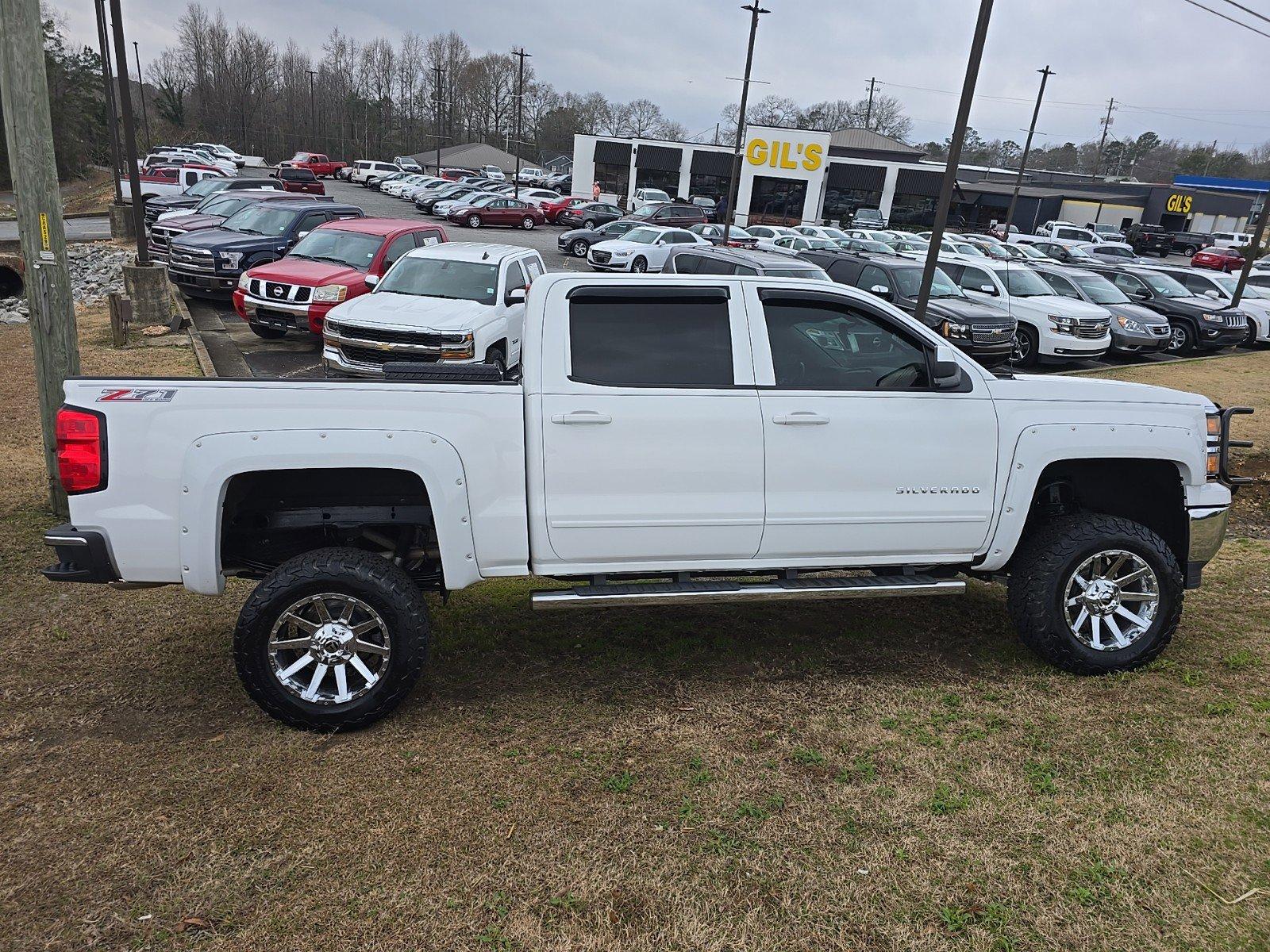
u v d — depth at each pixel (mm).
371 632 3861
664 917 2742
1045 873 2939
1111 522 4344
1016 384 4430
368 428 3754
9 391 10234
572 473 3941
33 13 5691
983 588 5727
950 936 2672
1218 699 4125
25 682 4172
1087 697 4156
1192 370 15609
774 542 4176
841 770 3533
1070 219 63062
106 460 3600
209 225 18656
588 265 30047
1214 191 67125
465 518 3873
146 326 14164
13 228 32750
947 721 3920
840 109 107875
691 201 50875
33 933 2654
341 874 2912
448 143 111688
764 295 4199
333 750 3646
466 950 2600
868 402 4191
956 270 16469
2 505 6480
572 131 108062
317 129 110688
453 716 3938
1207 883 2889
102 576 3658
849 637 4871
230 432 3660
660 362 4078
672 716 3953
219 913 2740
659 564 4129
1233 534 7129
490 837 3104
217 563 3729
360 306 10477
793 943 2639
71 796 3316
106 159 79188
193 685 4191
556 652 4625
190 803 3279
